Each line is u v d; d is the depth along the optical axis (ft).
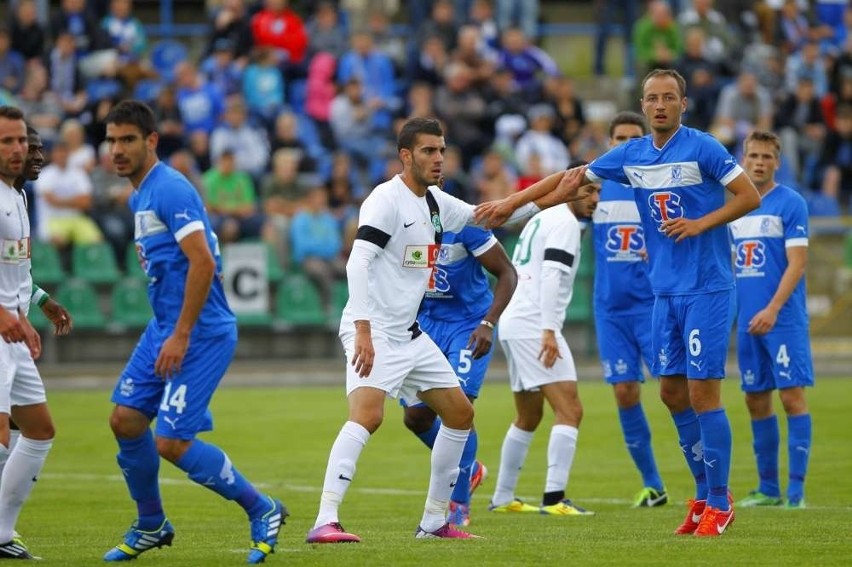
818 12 368.89
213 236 84.84
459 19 328.70
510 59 312.50
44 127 269.85
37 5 314.55
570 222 118.32
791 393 123.95
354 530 103.45
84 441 174.09
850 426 181.16
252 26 299.58
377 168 282.36
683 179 95.71
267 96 289.74
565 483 119.14
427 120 92.84
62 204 253.44
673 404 103.96
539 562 80.84
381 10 348.38
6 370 87.10
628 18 343.67
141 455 84.02
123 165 83.25
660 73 96.02
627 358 125.80
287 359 265.13
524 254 121.80
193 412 82.17
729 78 320.50
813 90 317.63
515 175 285.84
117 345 255.29
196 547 91.40
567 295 119.44
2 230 88.33
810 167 309.83
